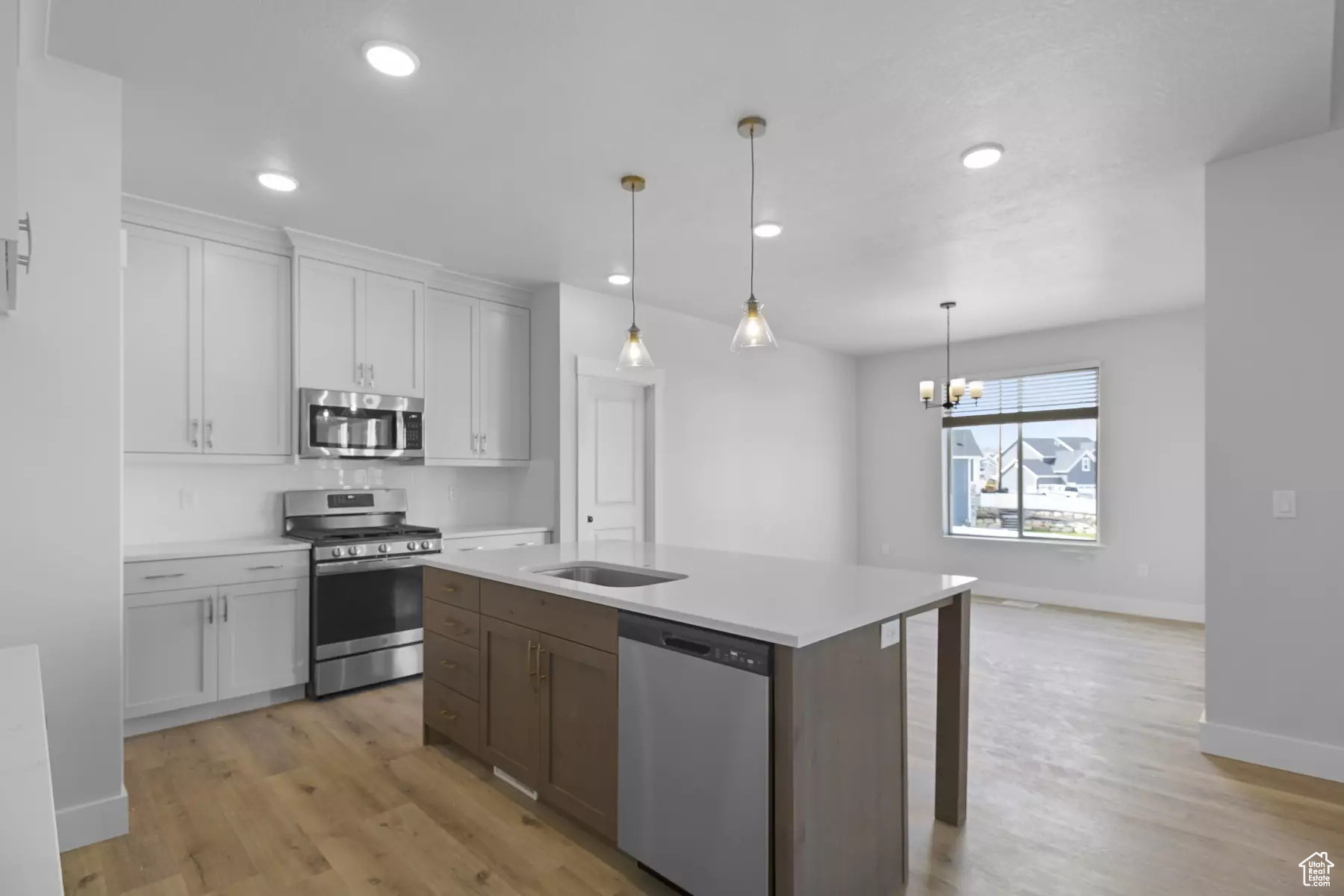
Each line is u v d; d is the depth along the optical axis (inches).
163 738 120.7
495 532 171.0
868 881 74.9
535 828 92.0
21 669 54.6
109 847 86.4
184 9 74.8
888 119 98.3
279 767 109.7
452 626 113.3
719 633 71.3
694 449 220.7
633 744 80.5
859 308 211.3
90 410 87.0
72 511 85.7
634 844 80.3
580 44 81.0
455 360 174.1
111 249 88.4
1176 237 147.6
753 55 83.3
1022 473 252.5
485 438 179.3
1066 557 240.5
